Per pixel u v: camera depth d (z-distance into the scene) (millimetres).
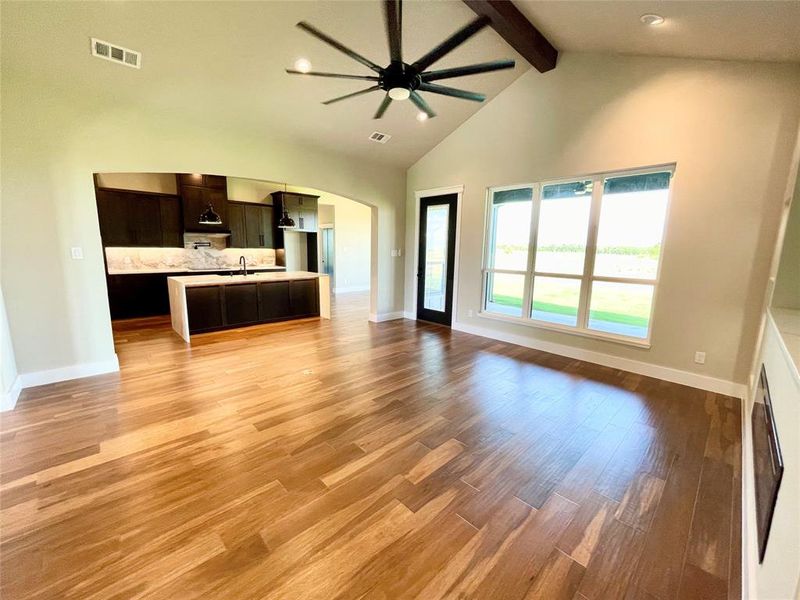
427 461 2168
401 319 6305
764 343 2328
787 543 989
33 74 2947
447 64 3814
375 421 2645
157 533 1608
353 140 4922
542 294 4543
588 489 1938
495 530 1652
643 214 3625
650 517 1740
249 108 3883
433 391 3197
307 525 1666
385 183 5840
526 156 4379
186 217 6699
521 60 4012
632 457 2232
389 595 1338
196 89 3459
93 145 3324
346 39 3182
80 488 1894
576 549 1553
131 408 2812
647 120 3402
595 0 2617
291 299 6125
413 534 1624
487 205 4926
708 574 1436
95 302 3477
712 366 3238
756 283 2977
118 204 6070
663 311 3471
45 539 1566
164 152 3701
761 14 2164
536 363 3982
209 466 2094
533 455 2244
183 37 2881
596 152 3764
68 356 3381
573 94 3877
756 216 2939
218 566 1448
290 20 2918
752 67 2855
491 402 2984
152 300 6355
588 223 3980
